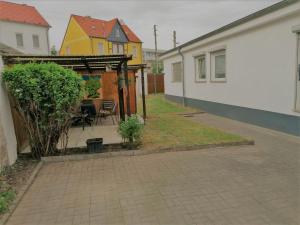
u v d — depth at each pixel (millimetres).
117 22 28234
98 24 29562
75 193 3771
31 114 5297
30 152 5754
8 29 25344
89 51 27016
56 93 5059
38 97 5047
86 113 8703
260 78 7750
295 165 4594
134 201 3461
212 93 10875
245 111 8633
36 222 3057
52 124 5363
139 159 5199
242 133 7207
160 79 24453
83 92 5660
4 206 3328
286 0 6082
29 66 5035
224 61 9992
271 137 6633
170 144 5930
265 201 3320
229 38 9195
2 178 4336
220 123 8930
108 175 4414
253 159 4957
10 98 5344
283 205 3211
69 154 5516
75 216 3154
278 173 4230
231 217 2980
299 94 6387
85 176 4414
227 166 4617
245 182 3912
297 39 6277
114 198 3566
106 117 10570
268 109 7504
